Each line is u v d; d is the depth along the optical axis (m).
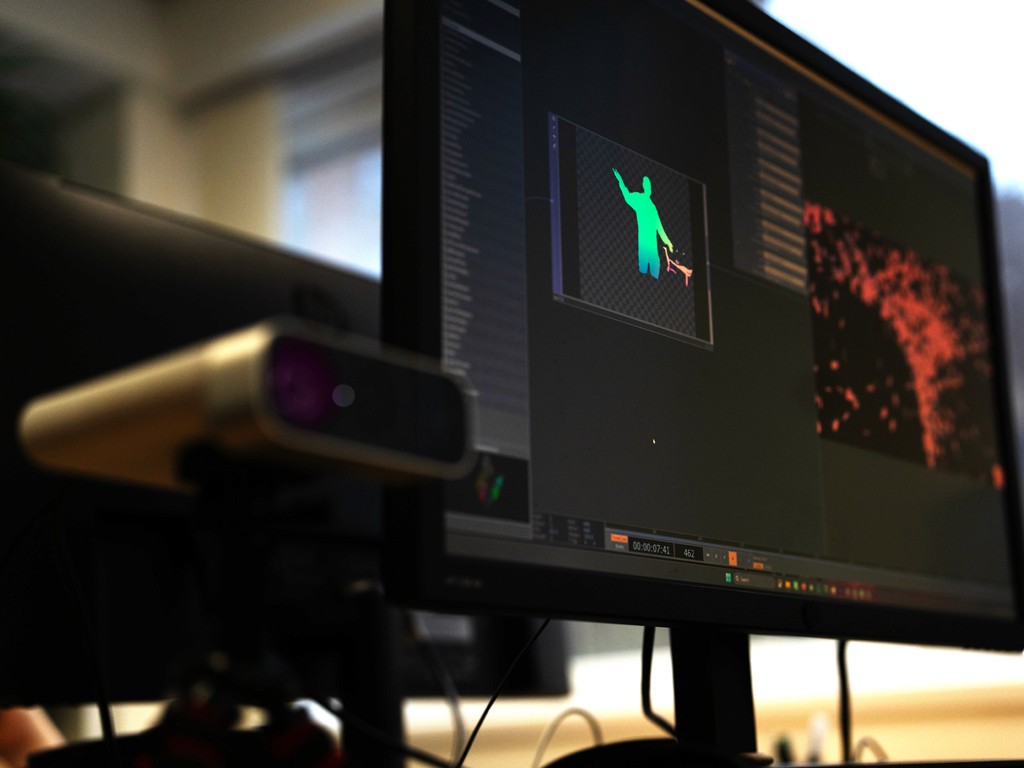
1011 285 2.11
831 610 0.91
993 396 1.24
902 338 1.11
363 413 0.38
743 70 0.99
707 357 0.87
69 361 0.95
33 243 0.95
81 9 4.10
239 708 0.70
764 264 0.95
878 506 1.02
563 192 0.79
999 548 1.19
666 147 0.88
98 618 0.93
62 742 1.12
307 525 1.09
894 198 1.15
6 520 0.89
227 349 0.37
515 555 0.69
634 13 0.89
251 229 4.04
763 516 0.88
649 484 0.79
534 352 0.73
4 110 3.38
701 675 0.85
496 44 0.77
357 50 3.92
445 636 1.28
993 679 1.82
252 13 4.02
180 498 0.99
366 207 3.97
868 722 1.79
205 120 4.25
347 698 1.15
